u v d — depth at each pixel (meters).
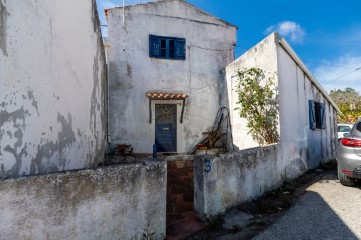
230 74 9.25
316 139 8.37
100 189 2.52
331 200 4.50
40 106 2.64
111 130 8.91
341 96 50.88
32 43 2.51
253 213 4.07
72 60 3.87
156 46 9.54
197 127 9.80
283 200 4.62
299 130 7.05
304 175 6.80
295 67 7.18
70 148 3.62
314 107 8.48
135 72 9.24
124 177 2.74
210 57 10.15
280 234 3.29
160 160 3.19
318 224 3.52
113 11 9.17
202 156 3.95
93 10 5.58
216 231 3.47
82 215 2.37
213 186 3.86
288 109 6.50
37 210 2.08
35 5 2.59
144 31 9.41
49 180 2.17
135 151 9.10
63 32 3.45
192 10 10.05
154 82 9.42
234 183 4.24
